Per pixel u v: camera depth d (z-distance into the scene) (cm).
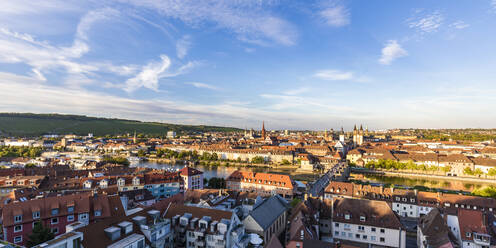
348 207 10825
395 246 9725
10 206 7731
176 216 8556
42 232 7194
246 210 11094
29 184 16125
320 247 7538
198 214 8606
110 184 16438
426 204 13625
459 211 10094
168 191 17675
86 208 8612
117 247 6312
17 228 7625
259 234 9106
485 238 9125
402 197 14212
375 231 10056
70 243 5878
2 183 15862
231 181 19200
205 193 13088
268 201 11144
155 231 7481
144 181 17138
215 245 7831
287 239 10250
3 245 5478
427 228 9625
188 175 18362
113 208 8988
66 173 18675
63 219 8331
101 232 6681
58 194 13200
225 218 8269
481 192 16800
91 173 19088
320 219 11538
